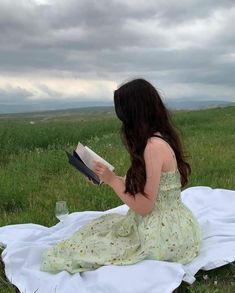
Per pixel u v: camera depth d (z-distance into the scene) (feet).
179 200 5.26
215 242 5.63
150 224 5.05
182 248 5.11
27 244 5.79
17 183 8.98
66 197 8.16
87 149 5.08
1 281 5.22
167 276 4.71
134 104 4.76
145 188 4.86
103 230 5.42
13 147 13.52
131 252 5.09
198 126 21.90
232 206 7.20
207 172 10.07
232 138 15.85
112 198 7.93
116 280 4.69
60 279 4.89
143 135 4.80
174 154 5.02
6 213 7.72
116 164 10.55
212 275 5.19
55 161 11.03
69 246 5.29
